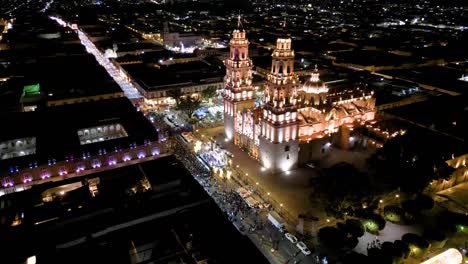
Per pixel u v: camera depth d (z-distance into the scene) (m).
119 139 115.94
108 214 79.75
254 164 120.75
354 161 121.25
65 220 76.31
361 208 90.62
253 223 92.94
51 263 66.75
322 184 96.88
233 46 125.06
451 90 171.75
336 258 80.75
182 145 134.38
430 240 82.62
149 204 82.44
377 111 151.25
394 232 88.81
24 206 82.50
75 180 92.25
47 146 112.12
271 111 109.12
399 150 110.44
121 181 90.81
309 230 87.69
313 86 124.69
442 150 109.12
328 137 123.12
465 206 98.31
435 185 104.25
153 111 169.25
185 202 83.06
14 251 69.94
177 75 191.50
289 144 113.00
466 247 83.62
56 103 159.25
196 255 70.12
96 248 71.12
